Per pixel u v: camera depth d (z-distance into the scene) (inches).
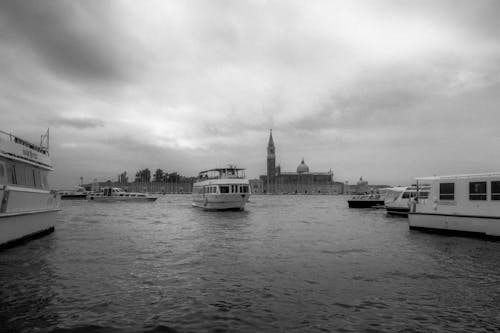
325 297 561.0
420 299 552.1
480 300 547.5
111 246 1010.7
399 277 676.1
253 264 782.5
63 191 5757.9
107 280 652.7
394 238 1165.7
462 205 1172.5
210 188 2454.5
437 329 447.2
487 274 698.2
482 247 990.4
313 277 675.4
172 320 473.1
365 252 923.4
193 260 824.3
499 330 444.5
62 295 566.6
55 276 676.1
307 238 1183.6
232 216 2160.4
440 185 1233.4
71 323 461.1
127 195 4480.8
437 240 1113.4
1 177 888.3
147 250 950.4
